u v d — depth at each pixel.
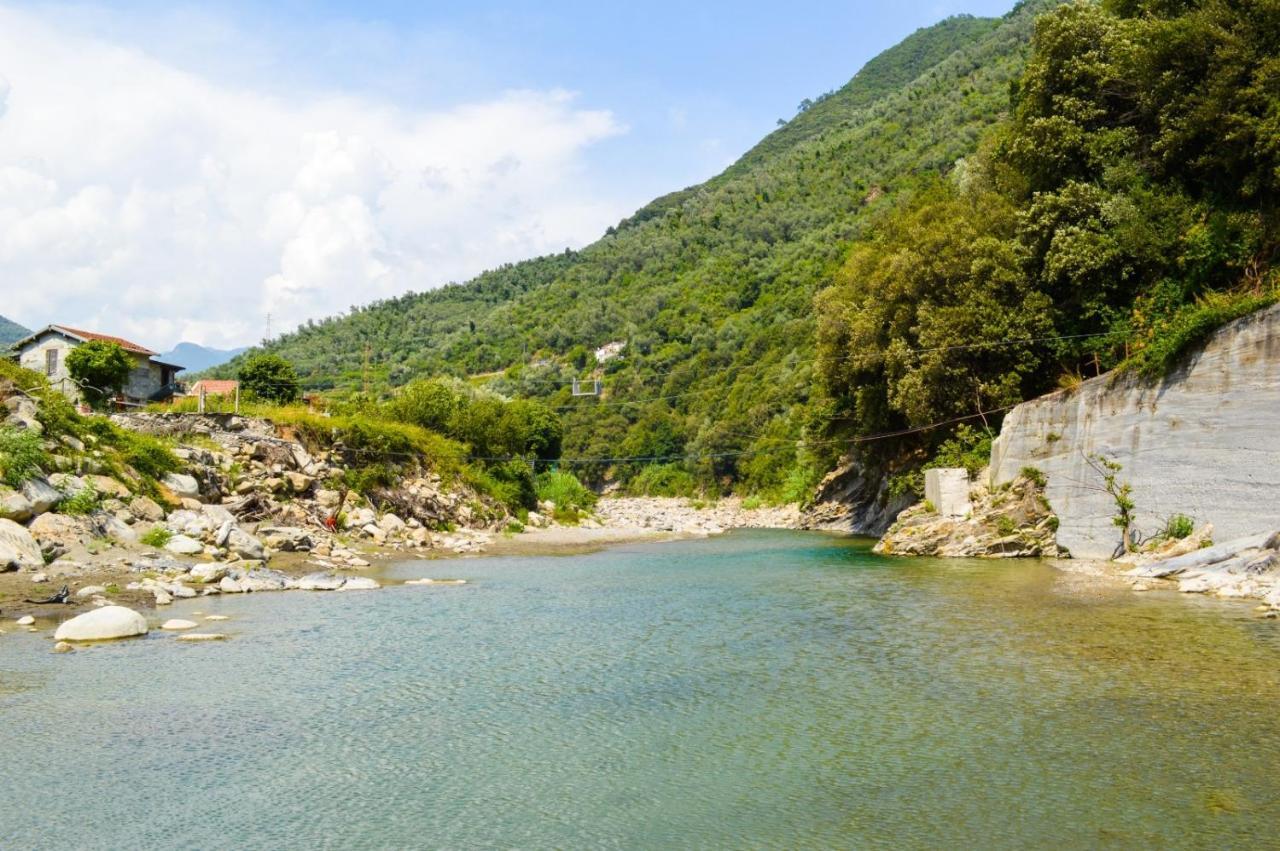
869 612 26.89
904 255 49.62
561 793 13.34
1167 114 41.09
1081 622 23.36
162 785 13.58
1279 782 12.73
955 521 43.16
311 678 19.53
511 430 73.38
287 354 192.88
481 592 32.53
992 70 180.25
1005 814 12.10
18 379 35.38
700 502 118.75
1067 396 38.50
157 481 38.06
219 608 27.23
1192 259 38.00
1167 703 16.23
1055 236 42.09
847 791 13.11
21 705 17.06
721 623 25.92
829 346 59.91
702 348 149.50
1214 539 30.69
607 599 30.88
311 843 11.73
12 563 27.06
